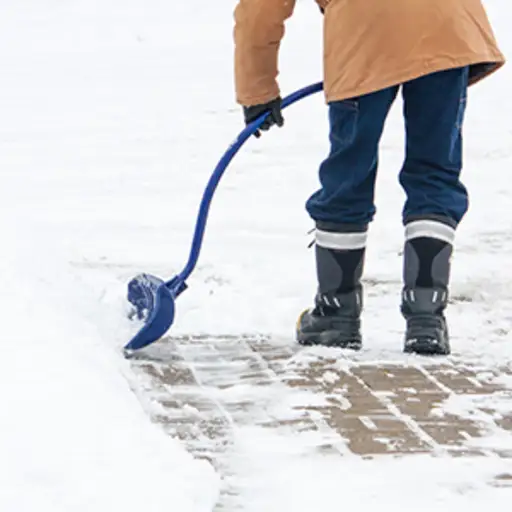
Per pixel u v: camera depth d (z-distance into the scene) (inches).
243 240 434.6
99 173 559.2
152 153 600.4
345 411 250.4
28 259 318.3
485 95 721.6
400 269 395.9
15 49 953.5
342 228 299.7
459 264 398.3
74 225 457.4
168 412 249.4
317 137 621.0
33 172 564.4
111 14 1070.4
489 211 478.0
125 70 857.5
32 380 217.8
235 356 294.8
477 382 273.3
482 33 289.1
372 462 220.4
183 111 707.4
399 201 497.4
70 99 758.5
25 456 187.6
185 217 472.1
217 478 203.0
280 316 335.9
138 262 399.5
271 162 571.8
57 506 175.9
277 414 248.5
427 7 280.5
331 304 302.2
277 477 212.8
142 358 291.3
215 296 354.9
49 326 255.6
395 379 274.4
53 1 1117.7
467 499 203.3
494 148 589.0
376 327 327.3
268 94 302.2
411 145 297.1
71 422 204.1
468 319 334.3
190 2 1101.1
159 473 194.7
